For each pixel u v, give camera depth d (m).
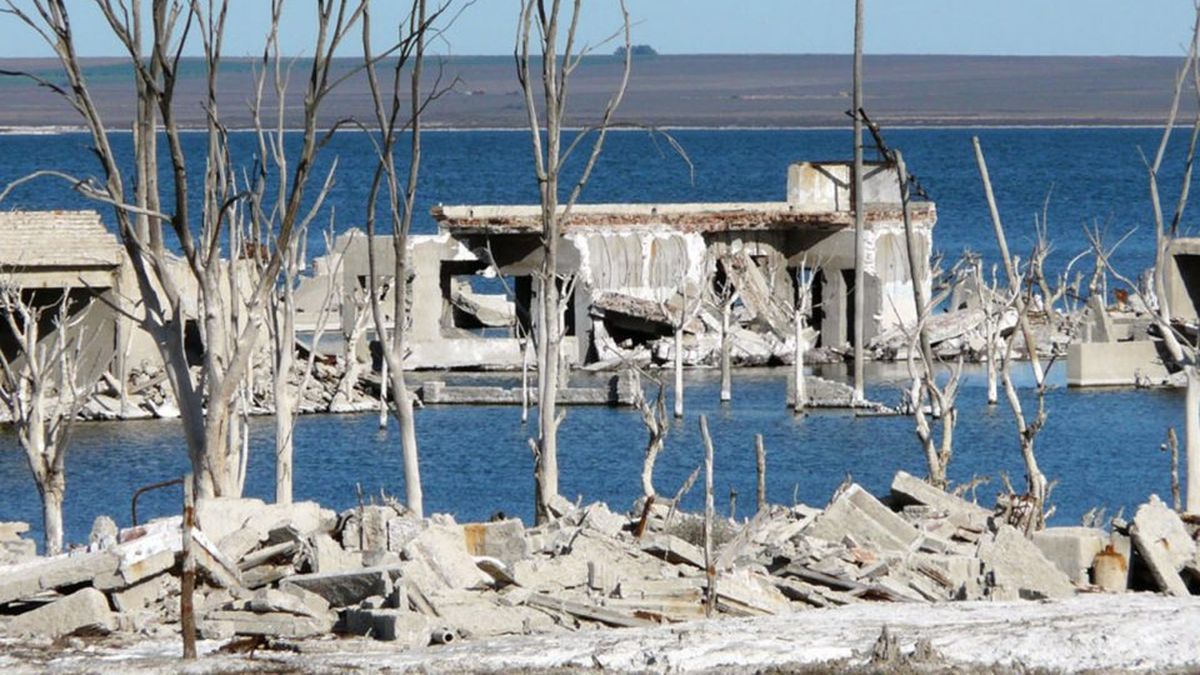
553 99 144.50
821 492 195.00
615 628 93.62
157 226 114.19
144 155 113.56
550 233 144.62
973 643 87.12
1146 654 85.31
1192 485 145.00
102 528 107.75
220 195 157.12
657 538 107.38
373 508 103.12
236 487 135.12
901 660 82.94
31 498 192.00
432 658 85.44
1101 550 111.31
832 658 84.75
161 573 94.50
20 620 90.94
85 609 90.88
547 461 139.12
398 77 131.00
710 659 85.06
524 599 95.75
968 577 109.06
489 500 193.75
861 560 109.69
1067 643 86.75
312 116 116.62
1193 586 111.94
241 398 143.50
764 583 103.94
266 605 91.25
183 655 84.69
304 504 105.62
